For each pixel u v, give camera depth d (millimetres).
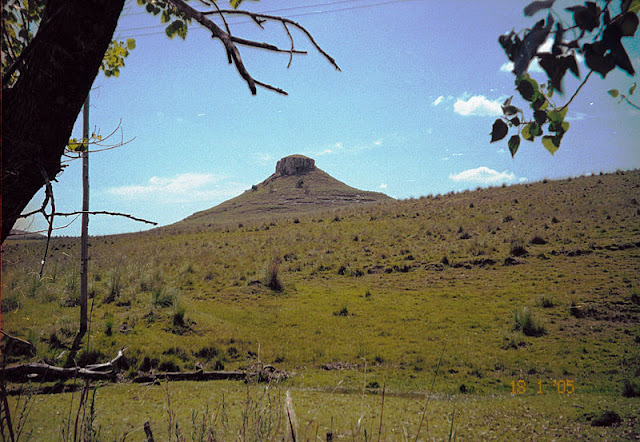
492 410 8602
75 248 44500
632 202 33469
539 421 7906
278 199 145875
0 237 1369
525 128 1056
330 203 137625
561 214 33812
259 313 19828
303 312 19953
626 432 7250
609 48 837
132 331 15102
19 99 1396
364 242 35375
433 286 22656
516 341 14805
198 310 19531
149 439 1418
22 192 1438
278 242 39156
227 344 15750
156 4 2162
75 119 1479
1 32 1328
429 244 31594
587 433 7242
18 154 1397
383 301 20953
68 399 5512
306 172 181375
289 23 1443
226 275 27328
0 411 1230
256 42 1357
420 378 12586
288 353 15148
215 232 51594
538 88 1015
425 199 54094
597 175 47531
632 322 15461
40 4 1929
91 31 1355
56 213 1272
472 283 22234
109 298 18984
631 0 826
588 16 837
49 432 4051
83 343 12719
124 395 8883
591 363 12734
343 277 26531
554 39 866
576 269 21875
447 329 16781
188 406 7562
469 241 30688
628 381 10602
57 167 1519
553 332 15508
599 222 29938
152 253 38250
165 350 14188
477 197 48125
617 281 19328
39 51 1362
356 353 15055
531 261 24219
